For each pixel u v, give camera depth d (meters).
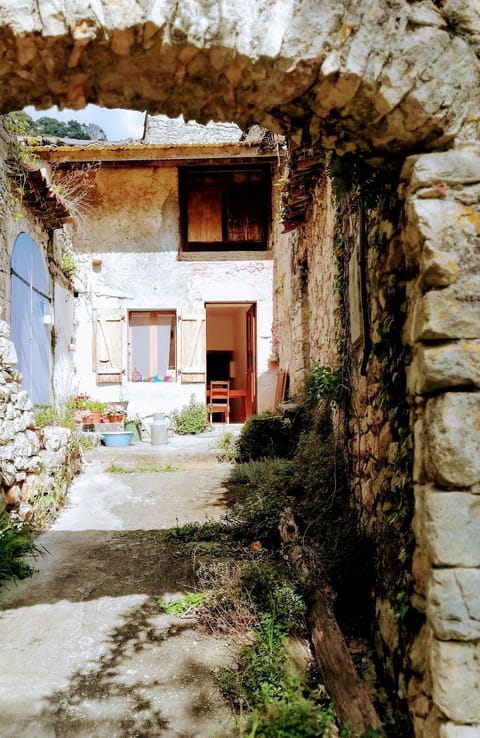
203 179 10.63
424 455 1.88
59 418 7.15
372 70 1.83
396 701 2.15
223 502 5.20
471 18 1.87
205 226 10.62
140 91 2.09
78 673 2.44
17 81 2.01
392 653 2.25
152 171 10.45
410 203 1.90
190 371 10.43
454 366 1.78
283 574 3.01
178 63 1.93
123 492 5.66
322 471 4.27
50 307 7.89
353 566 2.94
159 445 8.73
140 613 2.99
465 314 1.79
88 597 3.19
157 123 10.91
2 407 4.11
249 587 2.96
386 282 2.52
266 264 10.55
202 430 10.09
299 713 2.03
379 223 2.65
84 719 2.14
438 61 1.83
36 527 4.39
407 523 2.18
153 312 10.70
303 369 6.98
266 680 2.28
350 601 2.89
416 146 1.98
